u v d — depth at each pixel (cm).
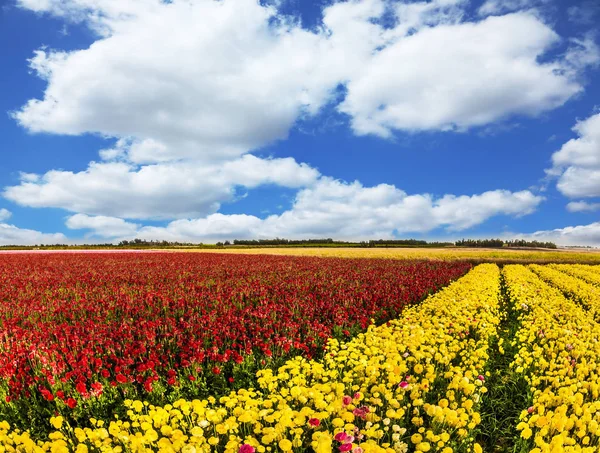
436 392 613
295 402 536
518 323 1207
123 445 443
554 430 444
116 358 734
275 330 980
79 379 631
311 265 2886
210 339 912
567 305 1320
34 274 2283
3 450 396
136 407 492
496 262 3984
